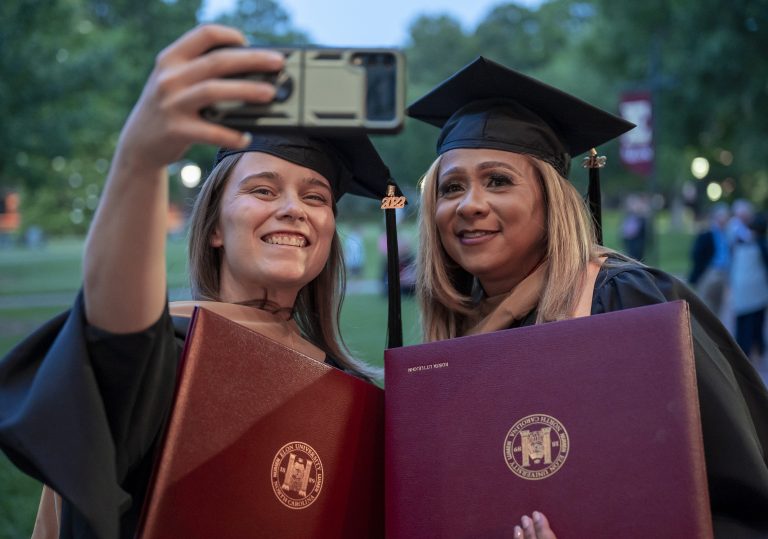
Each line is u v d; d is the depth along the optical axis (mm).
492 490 1714
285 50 1238
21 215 60812
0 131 16906
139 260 1396
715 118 20719
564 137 2467
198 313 1675
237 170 2154
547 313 2170
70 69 17469
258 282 2145
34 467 1487
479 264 2295
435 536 1733
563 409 1701
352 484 1851
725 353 2174
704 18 18594
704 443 1917
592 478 1650
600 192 2547
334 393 1846
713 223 10516
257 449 1708
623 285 2123
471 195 2281
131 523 1750
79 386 1442
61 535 1792
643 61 20734
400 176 39562
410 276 2785
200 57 1246
